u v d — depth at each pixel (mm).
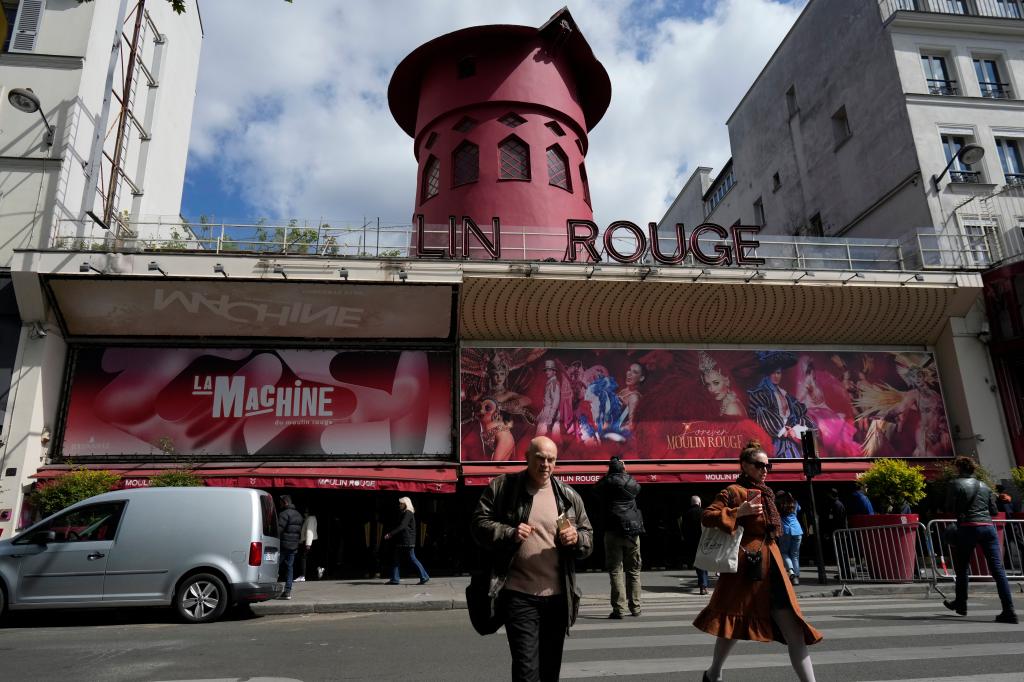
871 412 16609
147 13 18609
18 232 14117
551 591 3379
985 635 5953
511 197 17953
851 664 4867
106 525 8375
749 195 27938
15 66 15047
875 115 20312
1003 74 20125
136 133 18141
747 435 15961
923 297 16609
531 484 3586
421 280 14562
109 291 13961
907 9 20141
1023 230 17406
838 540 11078
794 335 16781
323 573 14297
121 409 14250
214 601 8180
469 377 15289
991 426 16359
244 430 14445
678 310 15914
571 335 15938
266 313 14633
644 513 16094
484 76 19172
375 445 14711
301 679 4777
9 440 13047
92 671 5148
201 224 14602
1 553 8141
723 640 3914
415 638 6562
